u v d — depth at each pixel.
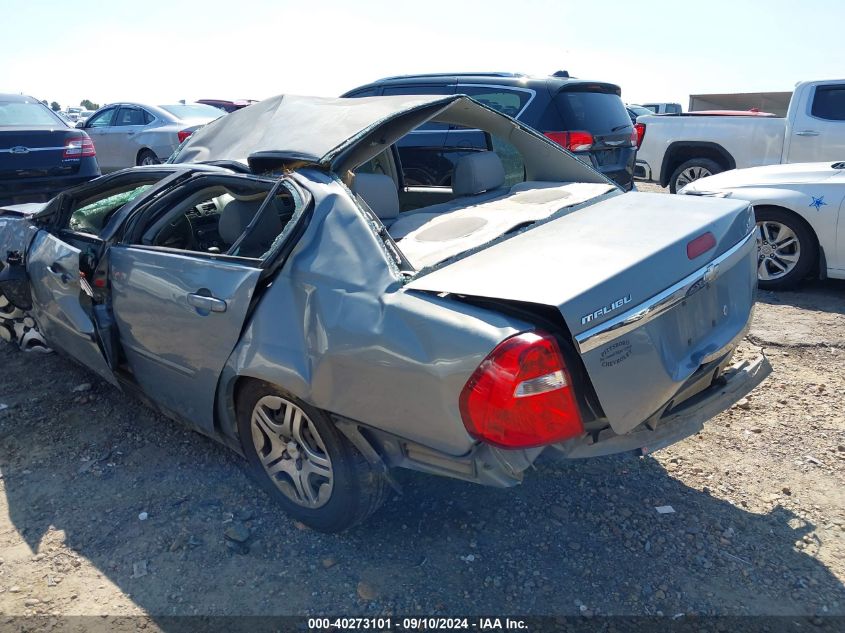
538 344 2.12
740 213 2.97
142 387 3.51
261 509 3.11
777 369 4.41
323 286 2.54
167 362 3.21
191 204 3.56
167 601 2.58
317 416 2.63
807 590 2.56
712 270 2.63
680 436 2.59
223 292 2.82
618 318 2.22
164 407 3.43
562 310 2.10
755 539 2.83
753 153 9.13
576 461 3.41
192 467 3.45
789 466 3.33
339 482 2.68
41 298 4.05
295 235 2.70
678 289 2.43
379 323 2.36
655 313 2.35
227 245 3.49
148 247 3.30
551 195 3.55
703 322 2.67
